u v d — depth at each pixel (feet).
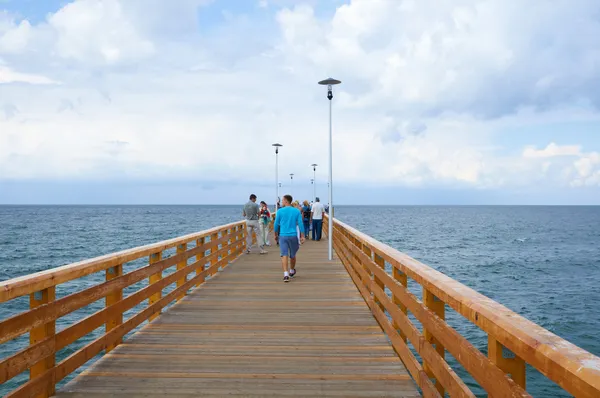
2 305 62.49
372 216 530.27
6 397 10.94
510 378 6.94
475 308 8.18
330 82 45.03
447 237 214.48
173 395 13.38
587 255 146.00
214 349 17.63
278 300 26.66
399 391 13.80
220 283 32.27
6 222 339.16
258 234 50.90
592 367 4.93
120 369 15.40
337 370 15.49
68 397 13.10
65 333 13.10
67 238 190.29
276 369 15.55
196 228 266.16
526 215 637.71
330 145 45.70
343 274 36.29
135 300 18.54
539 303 73.72
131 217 464.24
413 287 74.08
